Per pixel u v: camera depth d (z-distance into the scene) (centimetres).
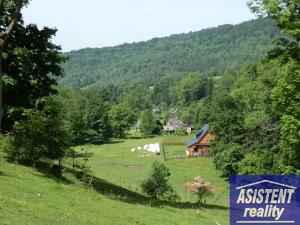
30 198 2397
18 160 3822
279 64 2955
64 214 2189
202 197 5675
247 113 9888
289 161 2953
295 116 2725
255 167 6950
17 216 1902
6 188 2500
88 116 16912
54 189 2900
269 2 2772
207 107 17262
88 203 2722
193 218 3181
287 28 2722
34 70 4178
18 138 3800
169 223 2681
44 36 4175
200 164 10894
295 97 2709
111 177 8444
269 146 6381
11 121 4062
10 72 4028
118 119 19438
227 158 8975
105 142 17488
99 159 12962
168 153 14200
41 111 3934
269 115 6297
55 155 3925
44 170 3797
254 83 12000
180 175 9650
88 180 4309
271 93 2822
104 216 2411
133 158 13375
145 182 4784
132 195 4353
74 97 17912
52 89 4353
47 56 4153
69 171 4509
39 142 3831
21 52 3894
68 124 5328
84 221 2144
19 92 4134
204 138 13475
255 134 7769
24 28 4094
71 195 2855
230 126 9706
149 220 2623
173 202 4372
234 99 11562
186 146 15262
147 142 17338
